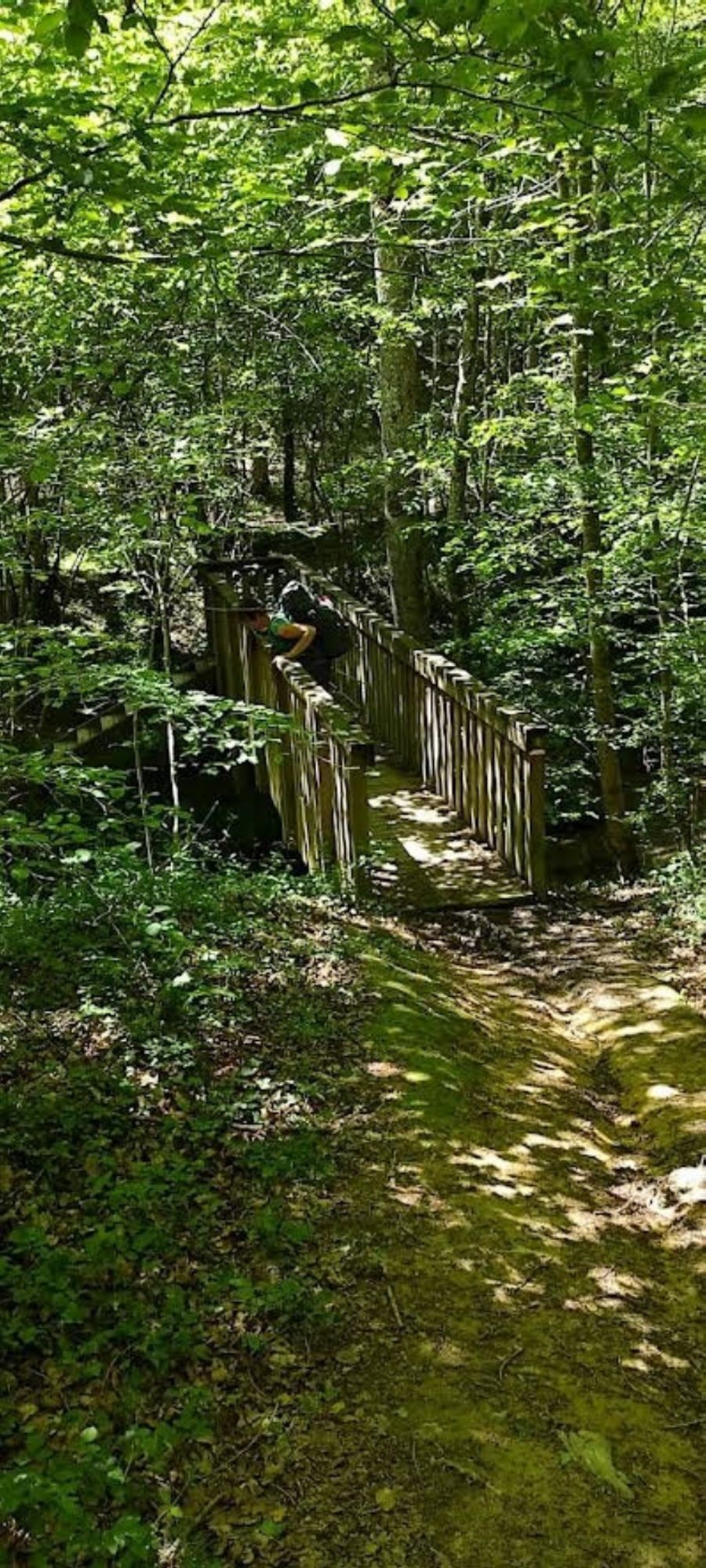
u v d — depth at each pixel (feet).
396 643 31.96
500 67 12.48
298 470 57.31
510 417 28.84
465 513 38.63
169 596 32.30
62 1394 10.58
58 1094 14.96
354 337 44.98
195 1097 15.30
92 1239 12.37
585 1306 12.17
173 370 29.37
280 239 27.12
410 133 15.23
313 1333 11.51
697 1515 9.79
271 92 14.80
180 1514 9.44
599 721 29.09
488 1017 19.35
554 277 20.51
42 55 15.52
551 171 24.49
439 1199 13.66
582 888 26.81
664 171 13.35
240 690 36.94
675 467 26.05
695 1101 16.37
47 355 30.14
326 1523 9.43
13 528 23.40
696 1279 12.79
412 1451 10.14
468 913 24.23
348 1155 14.42
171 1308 11.57
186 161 18.78
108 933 19.29
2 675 19.24
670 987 20.62
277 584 41.22
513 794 25.26
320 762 25.17
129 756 39.78
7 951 18.48
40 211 15.46
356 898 23.49
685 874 25.80
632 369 24.70
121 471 23.41
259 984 18.44
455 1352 11.35
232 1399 10.65
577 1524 9.56
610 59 12.50
